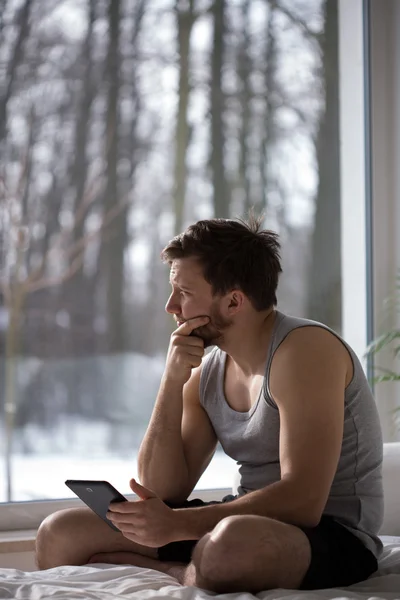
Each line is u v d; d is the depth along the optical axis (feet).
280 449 5.66
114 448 10.25
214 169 10.78
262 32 10.88
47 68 10.26
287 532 5.17
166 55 10.67
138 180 10.64
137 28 10.57
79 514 6.46
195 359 6.49
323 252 10.77
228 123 10.79
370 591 5.36
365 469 6.05
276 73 10.88
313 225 10.78
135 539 5.39
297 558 5.19
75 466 10.03
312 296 10.72
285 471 5.50
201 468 6.89
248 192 10.82
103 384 10.41
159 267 10.75
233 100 10.81
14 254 10.22
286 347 5.84
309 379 5.65
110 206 10.57
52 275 10.37
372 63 9.89
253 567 5.01
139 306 10.66
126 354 10.57
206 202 10.78
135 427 10.42
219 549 5.01
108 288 10.57
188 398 6.95
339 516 5.91
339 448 5.60
